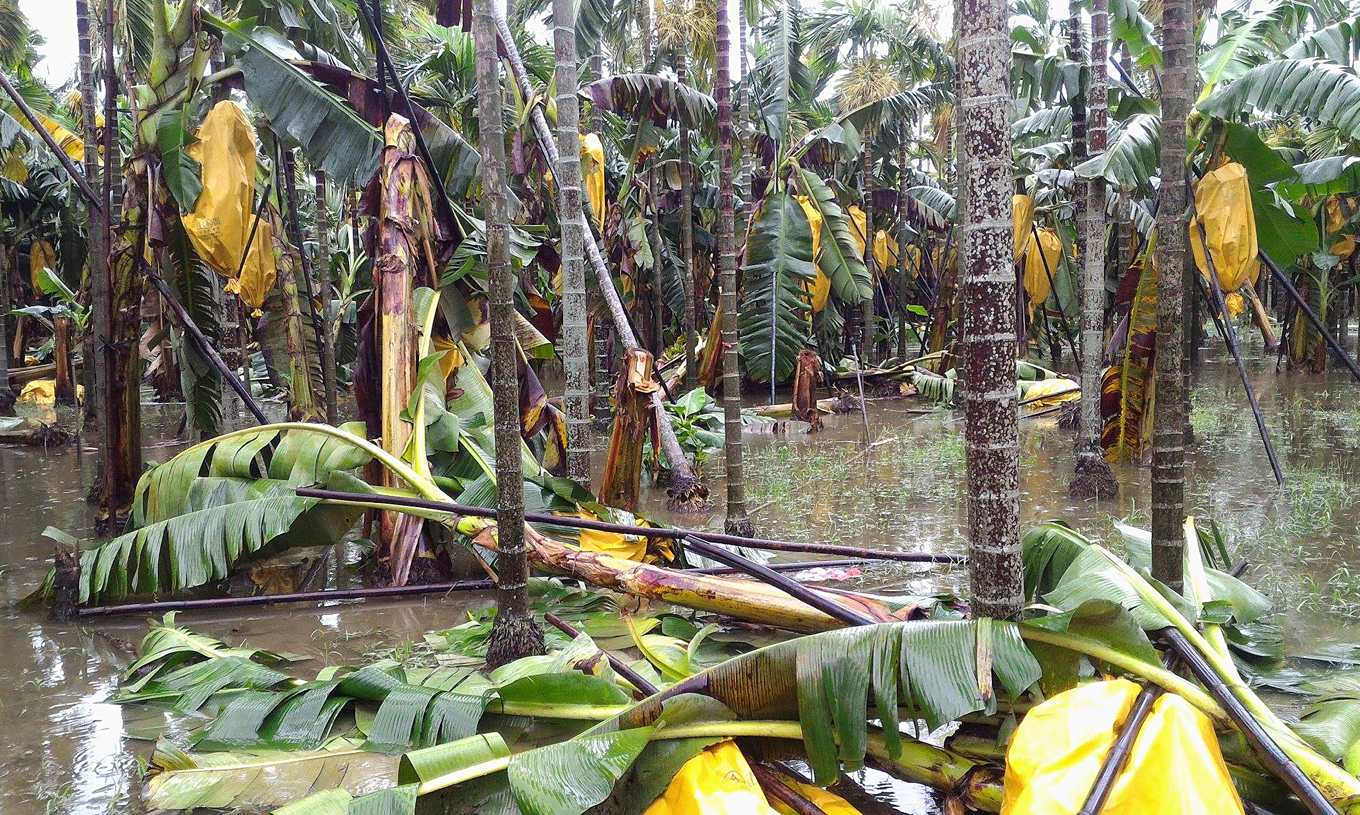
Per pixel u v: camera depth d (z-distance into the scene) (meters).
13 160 19.42
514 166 10.22
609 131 20.14
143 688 5.22
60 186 21.45
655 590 5.50
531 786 3.25
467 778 3.47
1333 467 10.61
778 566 6.52
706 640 5.57
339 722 4.63
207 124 7.96
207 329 9.12
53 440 14.86
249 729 4.49
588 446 8.49
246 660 5.22
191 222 7.89
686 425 12.14
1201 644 3.66
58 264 24.81
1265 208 9.76
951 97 18.11
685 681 3.71
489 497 6.55
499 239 4.96
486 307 8.70
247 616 6.68
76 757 4.43
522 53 15.79
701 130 16.17
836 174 22.48
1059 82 13.33
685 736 3.55
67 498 10.73
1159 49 10.33
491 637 5.25
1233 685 3.39
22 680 5.47
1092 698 3.19
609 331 17.66
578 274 8.35
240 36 8.02
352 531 9.12
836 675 3.46
